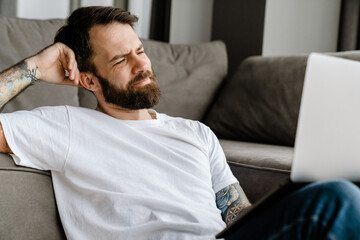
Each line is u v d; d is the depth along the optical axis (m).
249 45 2.69
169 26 2.82
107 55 1.26
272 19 2.84
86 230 1.11
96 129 1.19
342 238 0.76
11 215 1.06
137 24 2.62
